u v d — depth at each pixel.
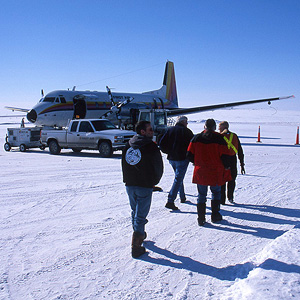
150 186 3.65
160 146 5.51
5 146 16.91
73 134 14.20
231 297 2.59
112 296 2.77
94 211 5.45
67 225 4.72
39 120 20.41
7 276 3.15
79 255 3.66
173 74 36.44
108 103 24.20
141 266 3.38
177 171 5.45
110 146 13.31
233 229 4.51
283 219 4.92
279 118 81.12
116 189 7.18
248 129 39.09
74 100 21.61
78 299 2.73
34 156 14.06
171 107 33.56
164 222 4.86
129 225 4.70
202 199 4.66
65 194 6.71
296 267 2.96
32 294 2.81
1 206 5.79
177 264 3.41
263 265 3.03
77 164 11.31
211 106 25.88
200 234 4.33
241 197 6.32
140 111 18.66
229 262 3.43
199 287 2.90
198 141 4.58
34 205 5.85
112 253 3.72
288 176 8.51
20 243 4.02
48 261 3.50
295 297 2.44
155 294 2.79
